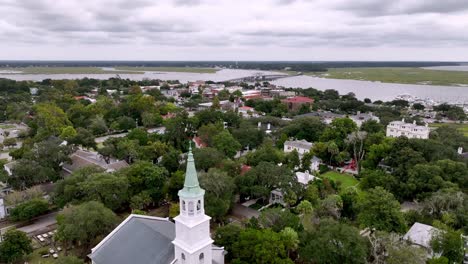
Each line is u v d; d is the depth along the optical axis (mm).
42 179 99000
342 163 130750
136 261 50594
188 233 46844
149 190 89500
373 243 59844
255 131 149500
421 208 84438
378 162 119438
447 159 102188
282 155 120125
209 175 84750
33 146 120562
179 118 152375
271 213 69812
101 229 67750
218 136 128500
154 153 120188
